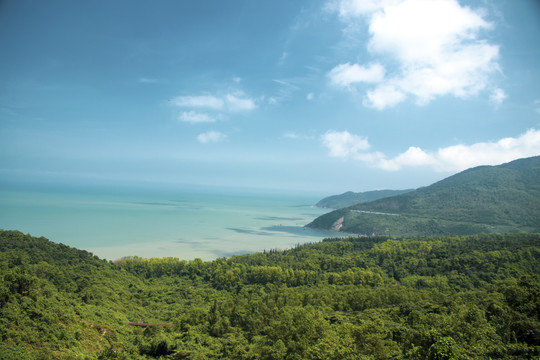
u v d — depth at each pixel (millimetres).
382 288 146000
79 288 128875
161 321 124625
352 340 74250
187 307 138500
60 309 94188
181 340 99188
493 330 70562
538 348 62125
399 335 78125
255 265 194375
